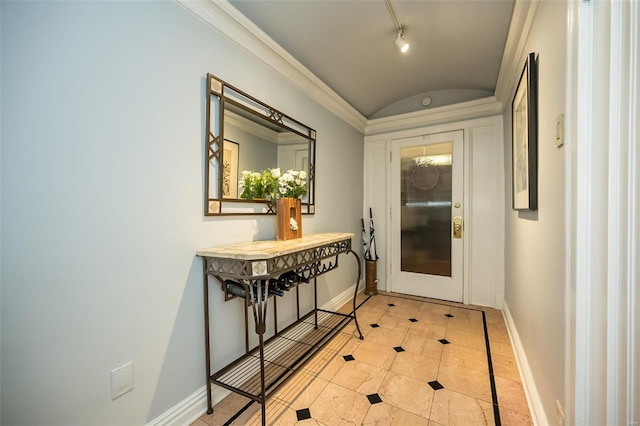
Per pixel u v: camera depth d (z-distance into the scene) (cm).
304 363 174
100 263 110
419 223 349
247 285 141
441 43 228
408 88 318
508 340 229
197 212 148
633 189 65
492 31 211
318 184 269
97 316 109
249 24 171
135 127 121
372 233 371
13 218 89
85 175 105
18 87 90
